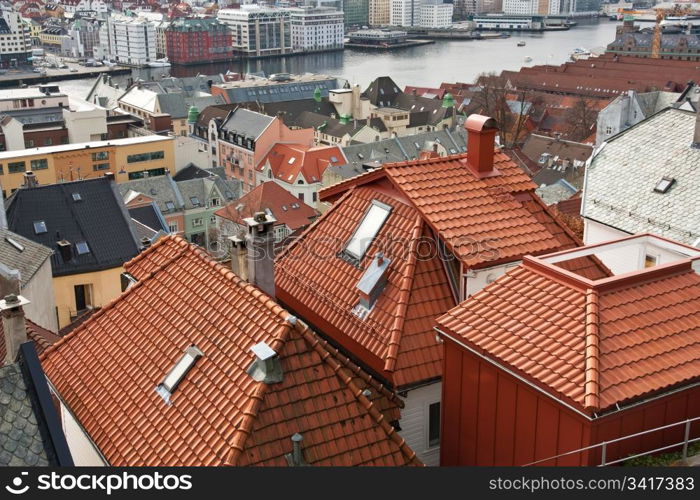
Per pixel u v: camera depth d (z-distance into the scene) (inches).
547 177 5044.3
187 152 5713.6
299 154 5802.2
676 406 773.9
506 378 823.7
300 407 848.3
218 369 905.5
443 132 6722.4
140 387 962.1
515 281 914.7
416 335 1042.7
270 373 852.0
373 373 1051.3
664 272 872.3
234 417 837.8
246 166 6294.3
